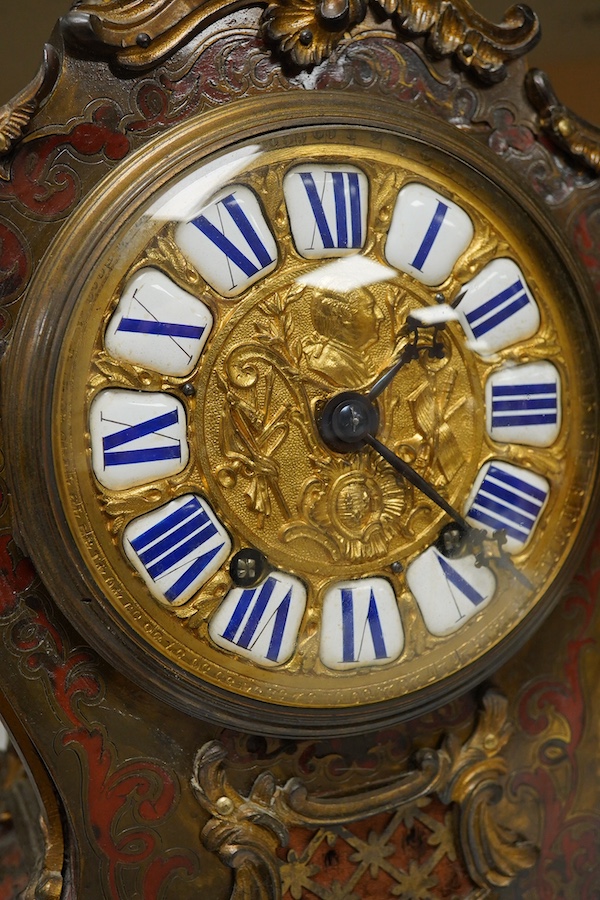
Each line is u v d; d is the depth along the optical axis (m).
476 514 0.39
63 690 0.37
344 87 0.38
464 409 0.39
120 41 0.35
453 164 0.38
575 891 0.42
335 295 0.37
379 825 0.40
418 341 0.38
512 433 0.39
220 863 0.38
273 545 0.37
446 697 0.39
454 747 0.40
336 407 0.37
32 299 0.35
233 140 0.36
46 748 0.36
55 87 0.35
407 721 0.40
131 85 0.36
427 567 0.39
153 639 0.36
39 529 0.36
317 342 0.37
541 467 0.40
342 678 0.38
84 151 0.36
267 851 0.38
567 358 0.40
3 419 0.35
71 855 0.37
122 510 0.36
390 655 0.39
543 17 0.46
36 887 0.37
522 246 0.39
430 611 0.39
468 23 0.39
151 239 0.36
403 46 0.38
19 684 0.36
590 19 0.46
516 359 0.39
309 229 0.37
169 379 0.36
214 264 0.36
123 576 0.36
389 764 0.40
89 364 0.35
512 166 0.40
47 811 0.37
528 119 0.40
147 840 0.37
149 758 0.37
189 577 0.36
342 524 0.38
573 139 0.40
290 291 0.37
